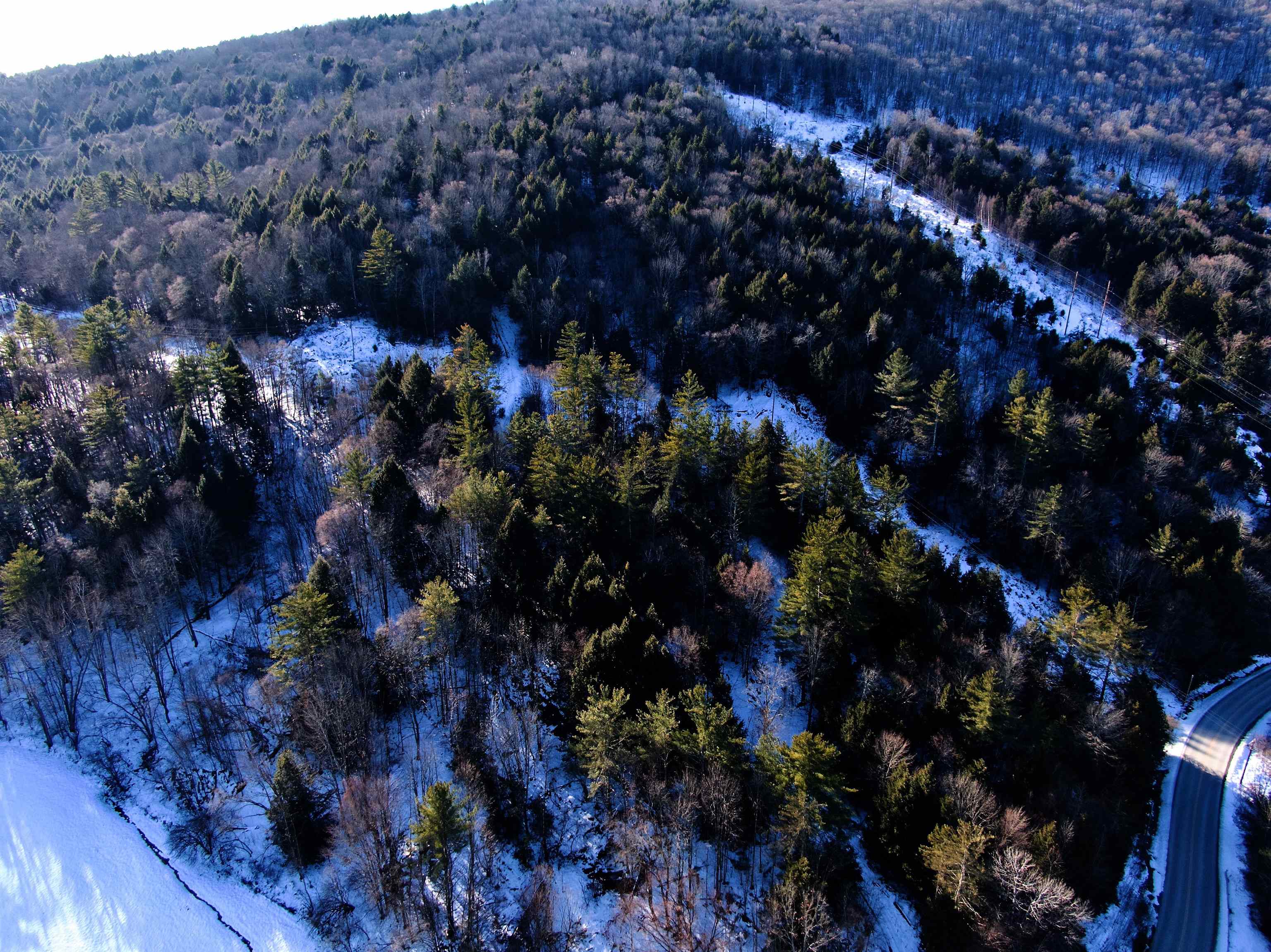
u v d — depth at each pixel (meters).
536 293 96.75
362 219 105.69
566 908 48.28
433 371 91.38
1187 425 90.00
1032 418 78.19
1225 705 69.44
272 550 70.50
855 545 58.78
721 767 48.28
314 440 81.00
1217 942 49.84
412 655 55.56
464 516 62.62
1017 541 76.69
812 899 42.62
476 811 47.47
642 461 68.50
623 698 48.41
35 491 66.62
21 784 54.56
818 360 88.12
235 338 94.81
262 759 55.25
